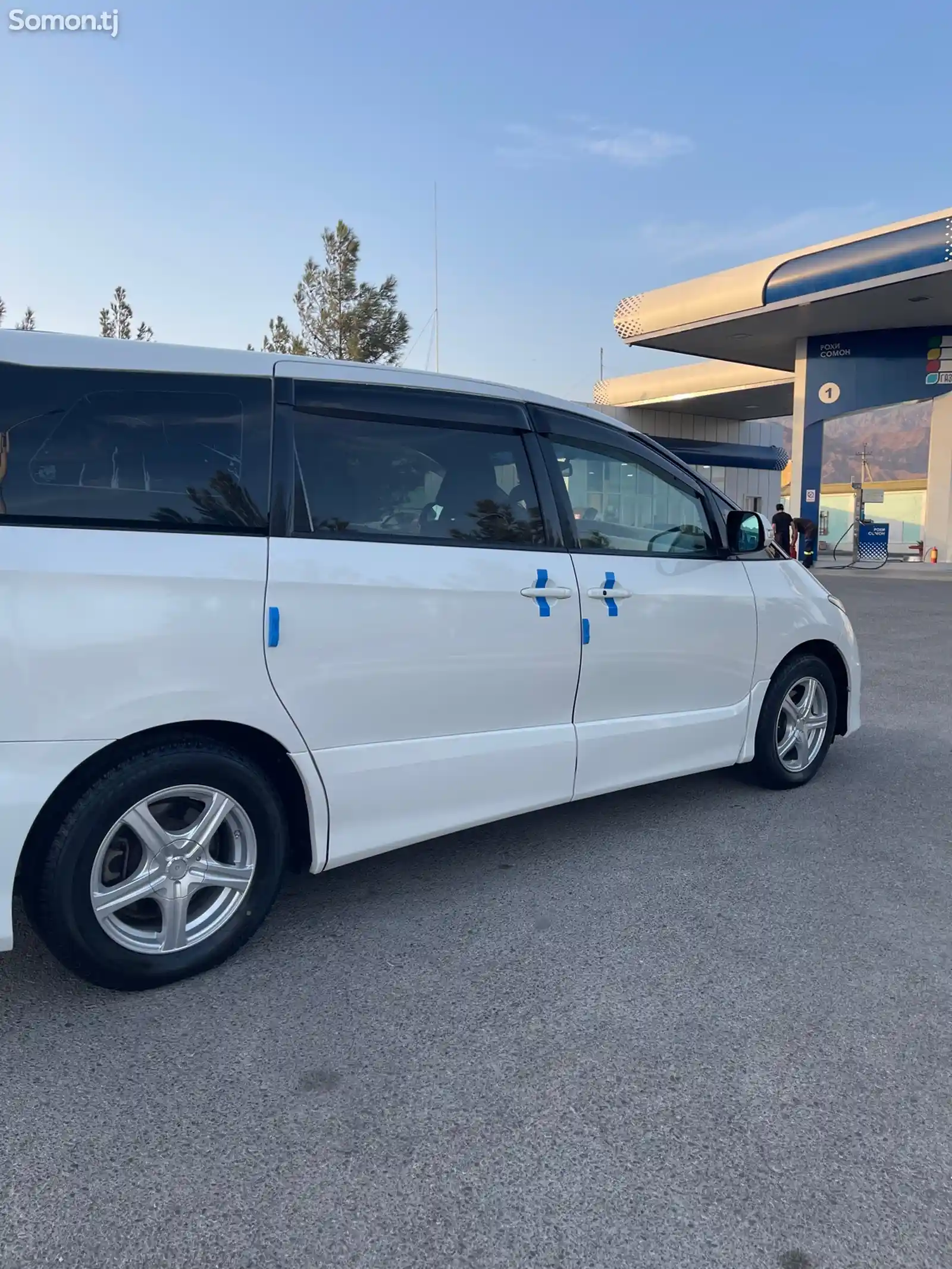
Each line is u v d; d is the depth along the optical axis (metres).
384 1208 1.96
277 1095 2.33
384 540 3.18
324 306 22.78
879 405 22.47
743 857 3.94
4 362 2.55
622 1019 2.69
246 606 2.81
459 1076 2.41
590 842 4.11
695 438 33.72
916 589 17.88
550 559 3.65
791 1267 1.82
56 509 2.55
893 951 3.12
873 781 5.04
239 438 2.90
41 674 2.46
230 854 2.97
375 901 3.49
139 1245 1.85
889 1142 2.17
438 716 3.32
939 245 16.89
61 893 2.57
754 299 20.12
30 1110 2.26
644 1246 1.87
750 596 4.43
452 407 3.44
